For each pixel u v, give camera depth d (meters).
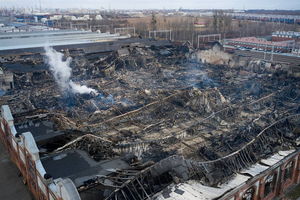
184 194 18.95
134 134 31.66
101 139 26.69
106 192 17.89
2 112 29.22
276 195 23.70
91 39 91.69
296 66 59.59
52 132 26.69
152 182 19.73
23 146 23.08
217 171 22.33
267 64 64.38
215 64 73.44
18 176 27.58
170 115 37.19
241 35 141.00
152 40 89.88
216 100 41.09
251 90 49.72
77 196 15.02
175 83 54.75
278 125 29.84
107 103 42.47
